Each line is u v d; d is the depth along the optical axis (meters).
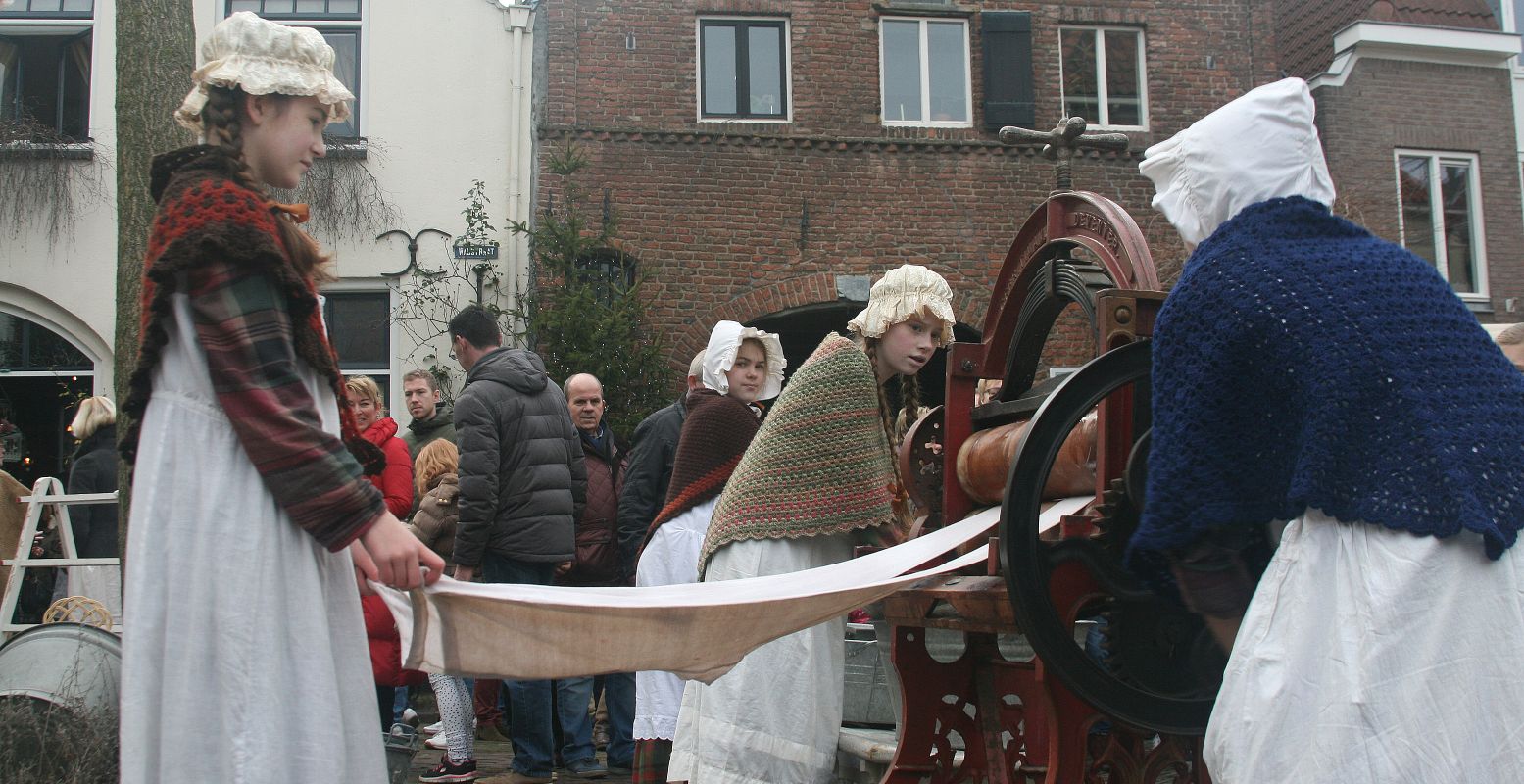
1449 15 13.98
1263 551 2.05
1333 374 1.80
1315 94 13.74
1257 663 1.81
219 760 1.91
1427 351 1.81
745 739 3.33
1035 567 2.47
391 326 11.54
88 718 4.11
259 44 2.14
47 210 11.55
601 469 6.21
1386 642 1.70
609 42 12.28
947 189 12.59
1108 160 12.93
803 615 2.56
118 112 5.23
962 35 13.02
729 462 4.87
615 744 5.77
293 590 2.00
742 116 12.59
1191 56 13.30
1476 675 1.69
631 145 12.14
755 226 12.23
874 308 3.59
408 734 3.98
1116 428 2.64
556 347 10.93
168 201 2.01
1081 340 12.36
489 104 11.91
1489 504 1.71
